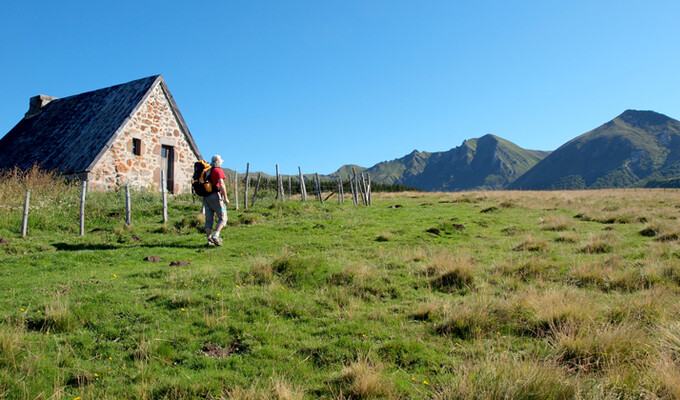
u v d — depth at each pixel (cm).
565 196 2930
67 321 588
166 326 608
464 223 1655
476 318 616
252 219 1567
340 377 482
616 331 520
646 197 2748
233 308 674
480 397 407
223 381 475
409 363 524
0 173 2286
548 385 418
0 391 426
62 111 2738
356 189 2352
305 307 696
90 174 2006
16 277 834
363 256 1088
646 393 410
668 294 709
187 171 2488
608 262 948
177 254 1095
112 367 500
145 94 2253
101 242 1206
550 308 611
